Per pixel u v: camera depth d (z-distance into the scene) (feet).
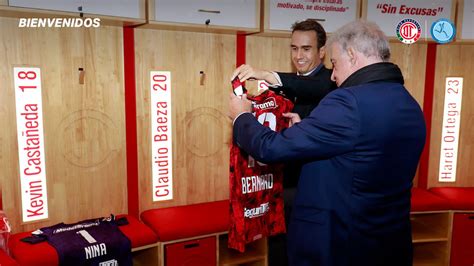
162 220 8.15
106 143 8.25
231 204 6.64
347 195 4.16
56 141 7.73
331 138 3.96
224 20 8.03
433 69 10.44
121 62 8.17
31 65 7.32
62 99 7.69
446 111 10.63
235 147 6.54
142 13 7.34
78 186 8.06
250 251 8.91
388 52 4.28
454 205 9.53
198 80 8.97
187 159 9.16
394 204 4.38
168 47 8.58
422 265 9.75
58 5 6.59
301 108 6.67
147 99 8.54
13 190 7.43
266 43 9.43
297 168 7.54
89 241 6.97
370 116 3.92
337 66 4.46
